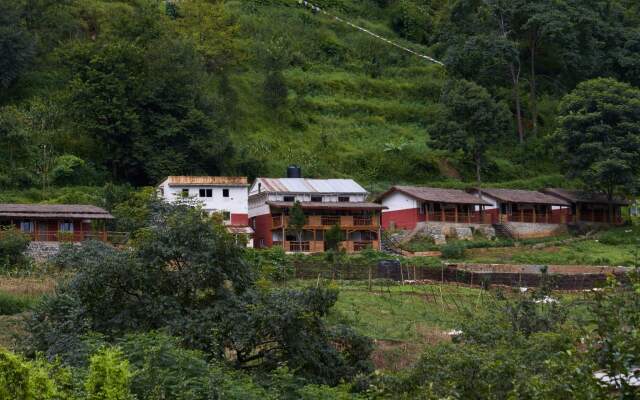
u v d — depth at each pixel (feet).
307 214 343.05
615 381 74.08
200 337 135.74
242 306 139.33
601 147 382.83
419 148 456.04
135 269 141.38
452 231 369.91
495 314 148.25
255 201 353.92
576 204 398.42
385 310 226.38
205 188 337.72
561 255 338.13
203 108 397.19
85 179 361.30
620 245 362.12
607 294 83.82
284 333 135.33
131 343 122.11
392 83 524.93
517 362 105.19
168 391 110.01
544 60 512.63
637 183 378.94
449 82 458.09
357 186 361.30
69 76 409.49
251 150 415.23
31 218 282.97
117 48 375.86
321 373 137.39
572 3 490.90
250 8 573.33
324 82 506.07
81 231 288.51
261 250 284.82
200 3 490.08
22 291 207.62
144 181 378.12
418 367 112.47
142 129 375.45
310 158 425.28
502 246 356.59
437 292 252.01
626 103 391.86
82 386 97.55
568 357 82.94
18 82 407.64
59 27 440.86
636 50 498.69
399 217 370.73
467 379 104.73
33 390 80.12
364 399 118.52
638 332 74.64
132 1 504.84
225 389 112.88
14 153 359.87
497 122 405.59
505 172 450.30
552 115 503.20
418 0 652.89
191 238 145.59
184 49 401.70
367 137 465.88
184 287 144.97
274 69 484.33
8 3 409.90
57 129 382.42
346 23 586.45
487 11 495.41
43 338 134.92
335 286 146.61
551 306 153.48
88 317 139.74
